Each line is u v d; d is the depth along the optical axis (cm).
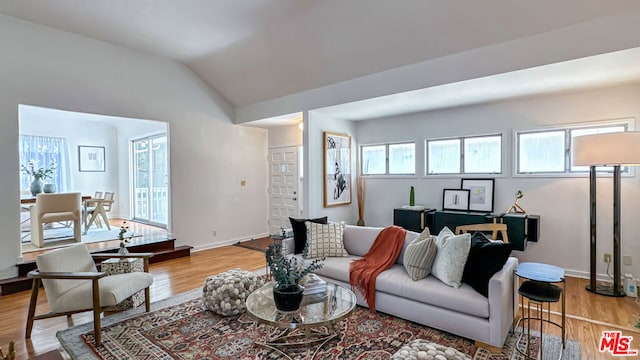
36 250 466
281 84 522
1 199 387
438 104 477
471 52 353
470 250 269
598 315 301
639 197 374
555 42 304
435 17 331
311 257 356
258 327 280
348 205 602
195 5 360
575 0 275
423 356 169
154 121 528
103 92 466
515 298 278
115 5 364
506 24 314
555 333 267
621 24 273
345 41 398
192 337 264
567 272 416
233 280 310
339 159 575
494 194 473
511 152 458
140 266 356
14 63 395
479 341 244
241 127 655
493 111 472
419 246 294
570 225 415
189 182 571
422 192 547
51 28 420
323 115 548
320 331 270
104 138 811
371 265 323
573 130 419
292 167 657
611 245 389
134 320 294
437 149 538
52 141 729
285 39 427
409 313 278
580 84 374
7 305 339
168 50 493
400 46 378
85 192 780
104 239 542
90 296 258
